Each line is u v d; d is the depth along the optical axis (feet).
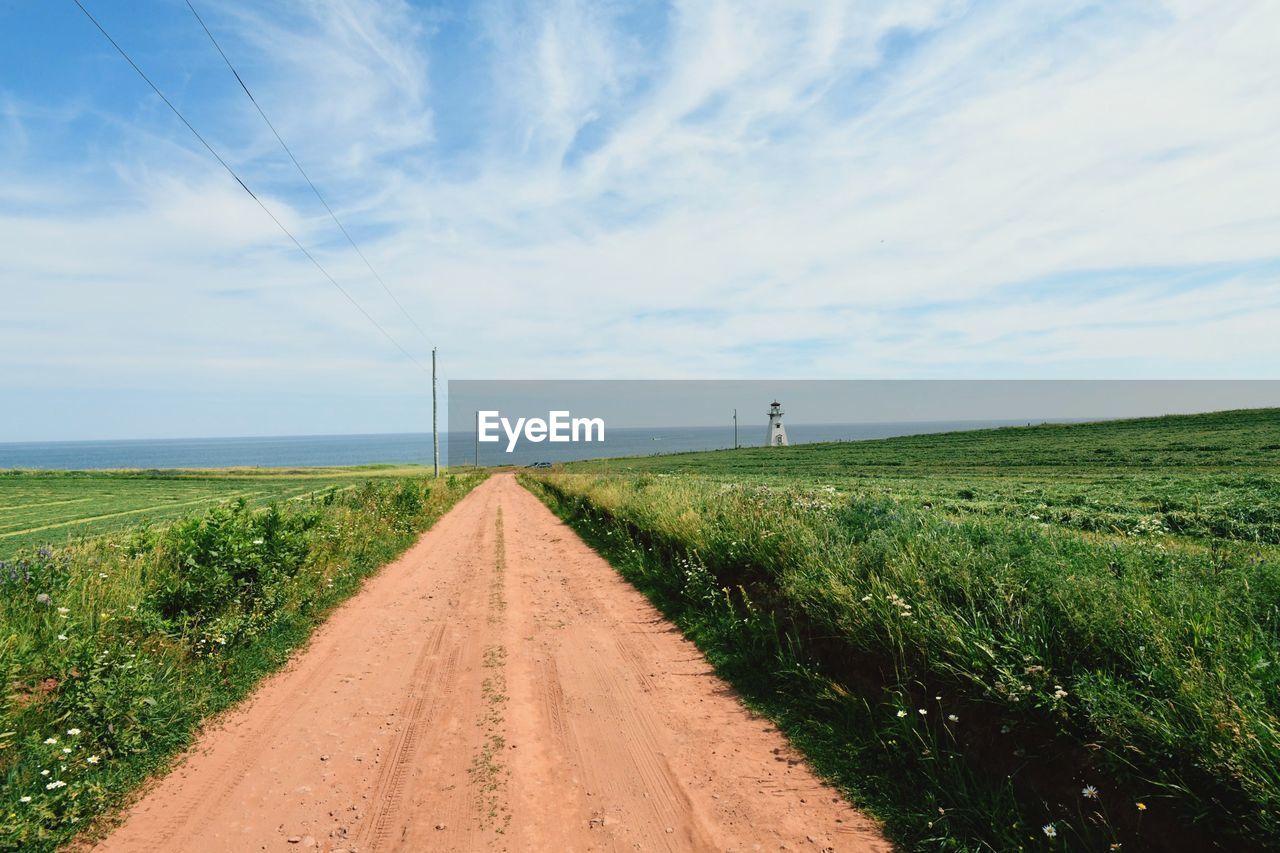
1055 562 16.56
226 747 15.70
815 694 17.49
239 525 28.04
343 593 32.17
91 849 11.66
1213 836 9.23
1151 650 12.01
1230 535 32.24
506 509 88.48
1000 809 11.60
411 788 13.76
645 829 12.19
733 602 25.80
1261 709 9.68
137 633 19.65
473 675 20.83
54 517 84.94
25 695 15.56
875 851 11.32
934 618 15.30
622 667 21.44
